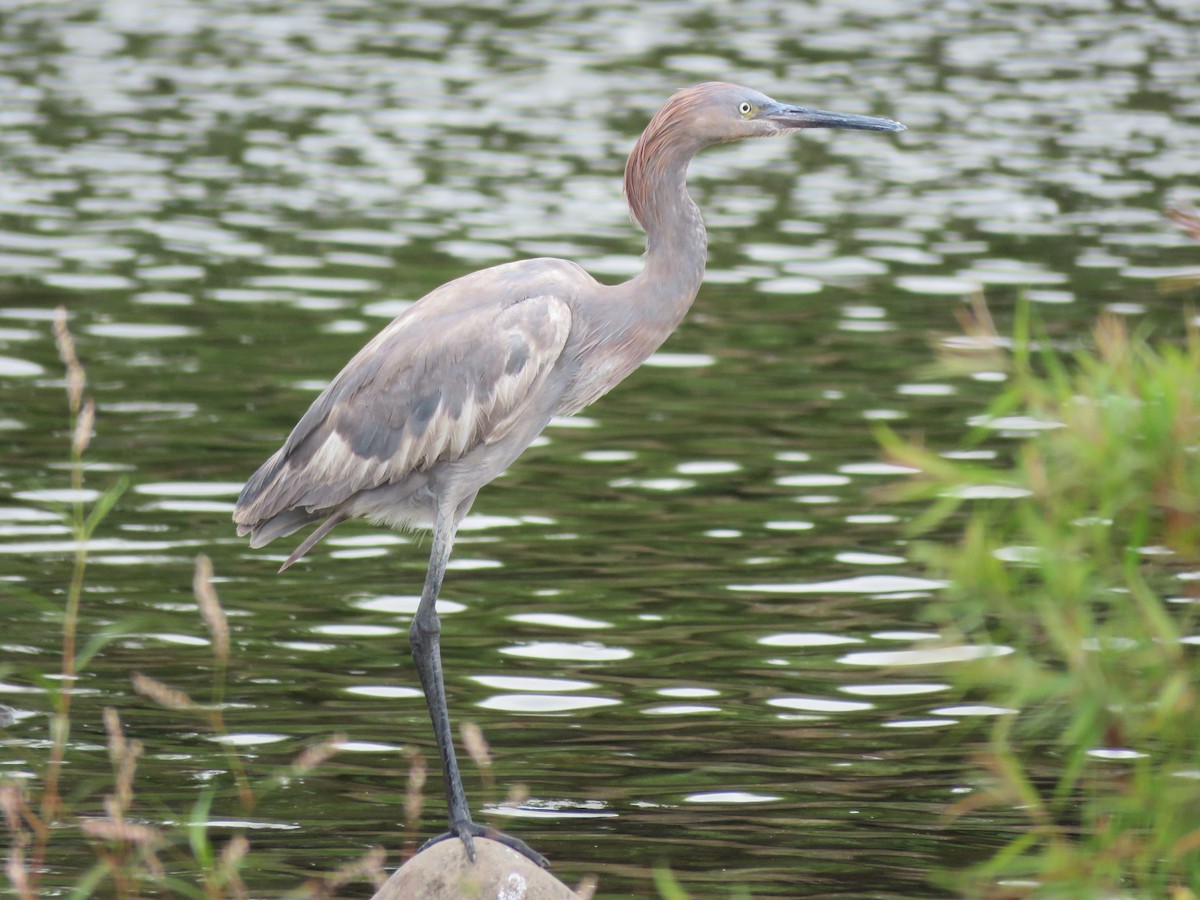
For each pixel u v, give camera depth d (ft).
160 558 44.96
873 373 60.18
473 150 93.30
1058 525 31.22
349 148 93.45
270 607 42.47
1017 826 32.35
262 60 114.52
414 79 109.50
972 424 54.70
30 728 36.06
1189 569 38.63
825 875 30.66
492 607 42.65
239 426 54.44
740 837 32.09
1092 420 29.91
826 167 92.84
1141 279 70.79
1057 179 87.97
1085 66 112.57
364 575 44.73
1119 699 30.99
